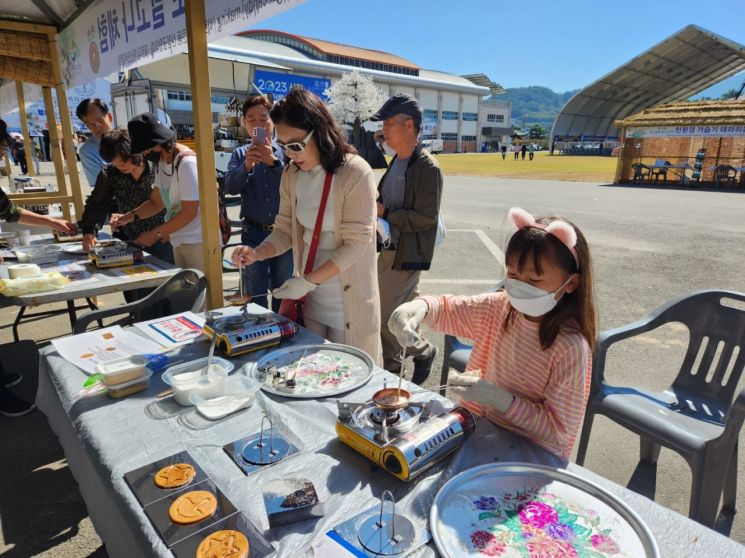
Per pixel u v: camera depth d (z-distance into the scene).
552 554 0.90
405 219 2.92
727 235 8.00
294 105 1.86
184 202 3.02
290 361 1.70
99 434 1.28
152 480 1.08
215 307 2.79
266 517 0.99
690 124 15.95
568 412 1.25
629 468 2.44
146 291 3.63
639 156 17.75
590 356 1.31
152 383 1.56
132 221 3.63
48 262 3.13
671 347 3.76
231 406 1.40
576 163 33.69
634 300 4.81
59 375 1.60
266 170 3.21
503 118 81.81
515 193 14.38
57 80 4.91
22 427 2.76
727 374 3.18
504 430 1.29
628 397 2.14
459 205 11.72
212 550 0.88
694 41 42.38
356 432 1.18
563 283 1.25
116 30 3.42
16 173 16.98
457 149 68.38
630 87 52.62
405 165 3.03
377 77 52.16
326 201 2.01
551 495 1.06
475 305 1.60
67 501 2.19
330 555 0.88
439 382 3.21
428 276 5.81
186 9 2.42
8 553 1.92
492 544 0.92
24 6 4.24
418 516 0.99
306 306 2.26
